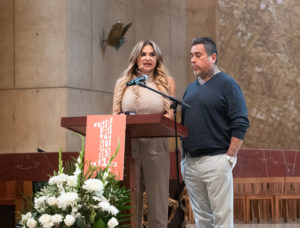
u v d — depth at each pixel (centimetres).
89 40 1097
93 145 343
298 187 872
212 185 397
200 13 1444
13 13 1061
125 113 376
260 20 1364
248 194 846
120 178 336
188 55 1452
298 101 1340
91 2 1106
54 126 1024
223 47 1379
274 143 1348
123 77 423
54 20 1034
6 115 1058
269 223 845
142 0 1295
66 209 318
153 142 402
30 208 348
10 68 1060
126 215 335
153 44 422
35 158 541
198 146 402
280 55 1352
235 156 400
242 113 395
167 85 421
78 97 1053
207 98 402
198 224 418
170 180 561
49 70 1034
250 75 1363
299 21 1347
